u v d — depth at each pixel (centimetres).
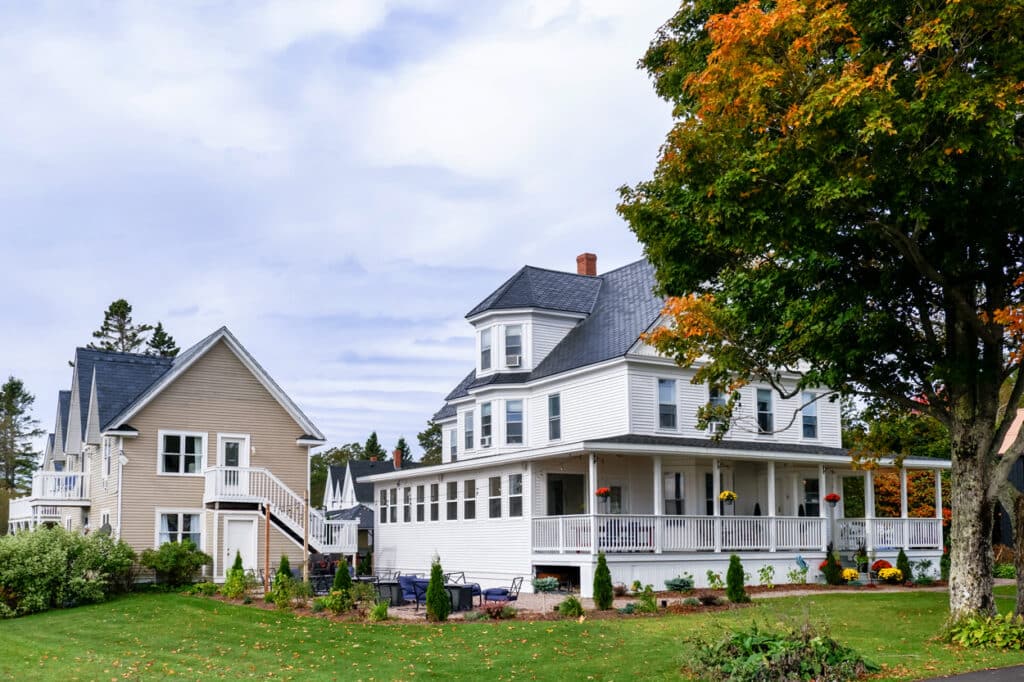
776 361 1850
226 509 3394
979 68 1405
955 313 1708
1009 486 1720
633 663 1556
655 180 1708
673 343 1895
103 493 3553
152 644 1977
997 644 1566
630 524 2759
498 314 3575
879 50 1487
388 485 4091
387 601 2302
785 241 1467
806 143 1389
